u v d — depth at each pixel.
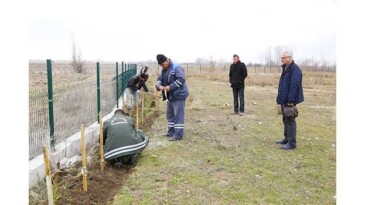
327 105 16.12
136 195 5.06
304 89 26.67
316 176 6.07
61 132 7.25
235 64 12.17
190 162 6.55
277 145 8.09
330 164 6.74
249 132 9.38
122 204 4.75
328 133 9.61
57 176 5.64
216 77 35.62
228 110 13.43
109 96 11.48
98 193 5.17
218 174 6.00
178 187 5.38
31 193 4.93
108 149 6.32
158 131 9.27
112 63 12.66
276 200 5.03
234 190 5.34
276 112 12.99
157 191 5.21
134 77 12.02
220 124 10.41
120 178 5.86
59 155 6.34
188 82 30.45
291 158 7.07
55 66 9.57
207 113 12.58
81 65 10.51
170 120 8.62
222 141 8.14
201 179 5.73
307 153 7.46
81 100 8.40
